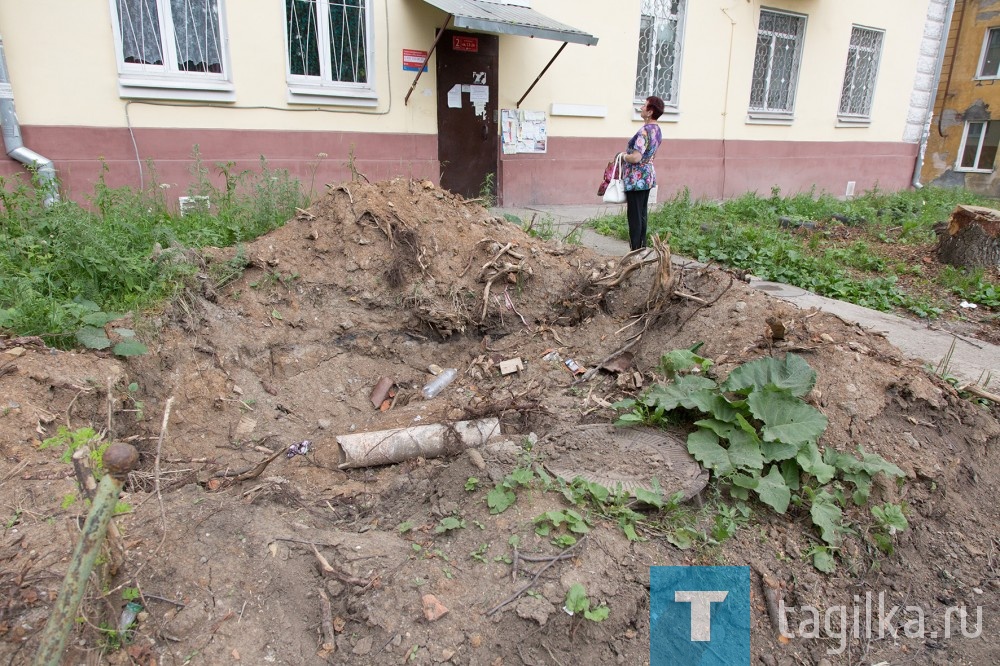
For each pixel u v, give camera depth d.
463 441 3.39
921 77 14.97
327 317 4.27
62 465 2.68
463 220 5.08
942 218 11.17
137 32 6.86
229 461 3.27
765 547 2.86
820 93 13.37
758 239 8.20
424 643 2.21
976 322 6.07
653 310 4.41
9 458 2.65
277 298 4.24
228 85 7.32
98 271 4.05
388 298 4.37
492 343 4.48
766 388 3.23
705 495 3.03
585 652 2.31
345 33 8.07
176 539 2.43
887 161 15.18
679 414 3.50
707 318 4.29
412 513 2.90
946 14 14.71
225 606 2.25
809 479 3.11
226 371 3.79
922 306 6.27
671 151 11.73
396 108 8.61
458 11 7.46
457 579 2.44
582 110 10.35
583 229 8.29
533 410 3.61
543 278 4.82
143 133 7.01
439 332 4.39
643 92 11.21
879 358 3.90
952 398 3.83
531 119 9.84
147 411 3.39
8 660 1.94
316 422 3.76
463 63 8.98
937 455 3.48
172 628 2.15
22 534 2.31
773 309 4.23
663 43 11.16
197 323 3.88
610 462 3.10
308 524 2.80
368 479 3.25
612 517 2.78
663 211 9.41
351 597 2.35
